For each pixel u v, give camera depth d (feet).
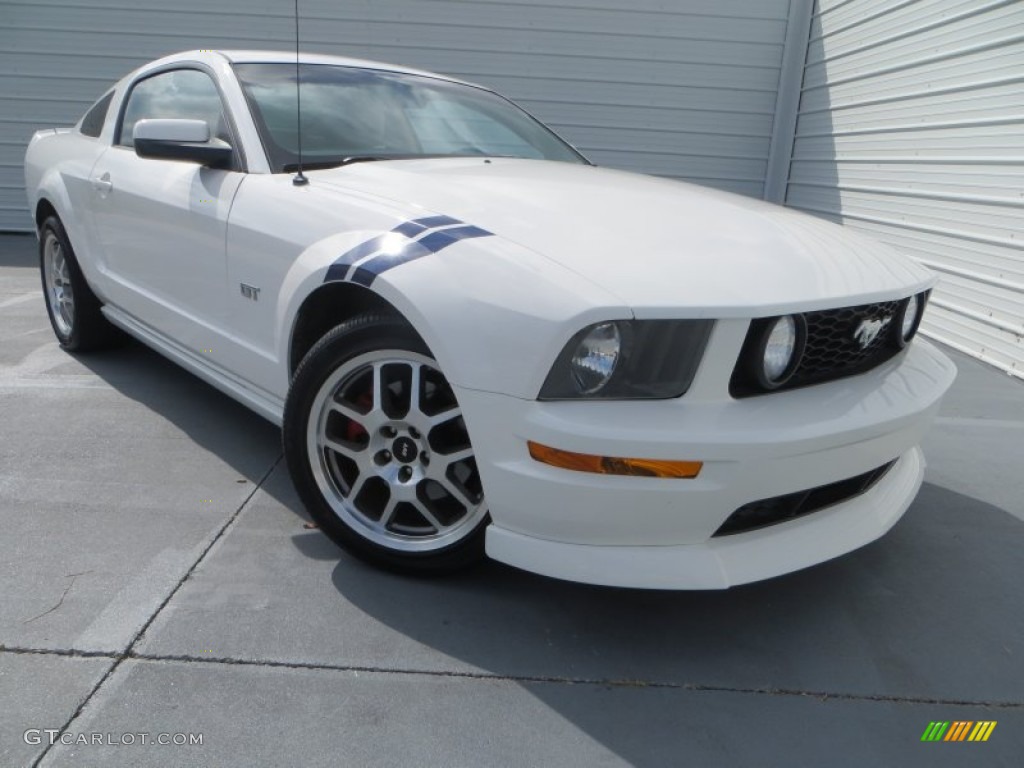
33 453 9.45
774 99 25.72
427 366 6.58
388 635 6.40
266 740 5.24
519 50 25.21
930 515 9.12
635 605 7.05
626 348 5.56
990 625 7.05
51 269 13.55
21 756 4.98
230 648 6.11
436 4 24.77
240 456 9.65
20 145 25.95
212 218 8.60
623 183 8.45
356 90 9.88
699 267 5.95
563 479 5.68
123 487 8.68
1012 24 15.33
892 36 19.86
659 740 5.46
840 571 7.85
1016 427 12.23
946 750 5.51
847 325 6.44
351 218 7.12
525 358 5.66
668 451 5.49
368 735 5.34
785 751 5.43
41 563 7.12
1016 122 15.23
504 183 7.72
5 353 13.47
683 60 25.38
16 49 25.02
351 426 7.36
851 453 6.16
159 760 5.01
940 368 7.50
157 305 10.05
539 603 6.97
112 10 24.73
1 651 5.92
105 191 10.94
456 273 6.08
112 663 5.87
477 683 5.92
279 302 7.55
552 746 5.36
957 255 17.20
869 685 6.16
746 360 5.84
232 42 25.11
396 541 7.08
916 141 18.81
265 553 7.50
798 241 6.93
